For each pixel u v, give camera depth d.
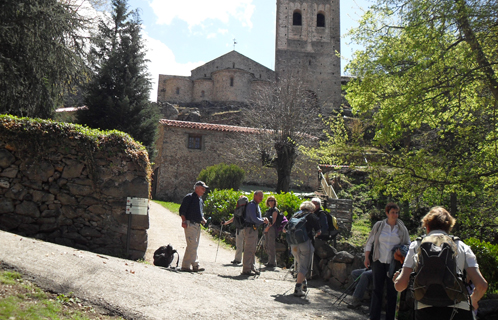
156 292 4.74
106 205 7.28
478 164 10.17
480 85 9.95
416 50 9.56
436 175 10.32
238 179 21.06
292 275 7.51
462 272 3.04
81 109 24.75
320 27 55.59
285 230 6.20
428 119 10.82
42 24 11.66
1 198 6.74
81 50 13.52
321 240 7.53
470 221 12.11
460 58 9.43
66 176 7.12
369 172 11.22
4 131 6.86
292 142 21.44
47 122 7.16
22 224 6.79
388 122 9.77
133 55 26.23
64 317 3.66
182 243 10.55
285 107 23.52
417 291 3.01
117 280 4.80
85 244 7.07
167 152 25.67
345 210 16.22
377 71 10.59
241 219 7.31
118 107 24.30
